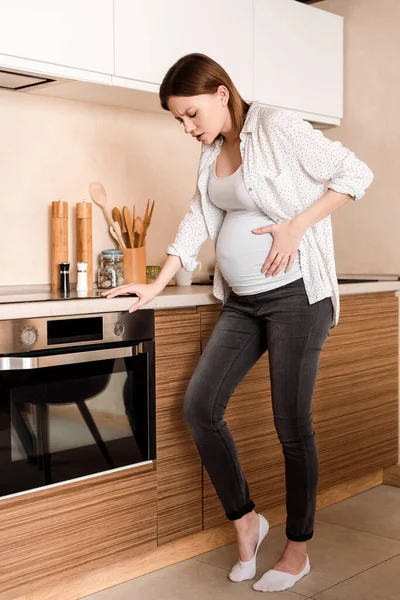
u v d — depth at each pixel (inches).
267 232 85.1
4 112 103.0
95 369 86.2
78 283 104.4
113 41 97.1
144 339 91.7
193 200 95.8
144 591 89.4
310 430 88.0
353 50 134.9
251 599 86.7
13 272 105.0
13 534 78.8
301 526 89.3
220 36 109.1
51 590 84.8
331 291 87.5
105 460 87.8
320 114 126.5
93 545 86.1
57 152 109.2
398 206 130.6
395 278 127.3
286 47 119.1
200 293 97.2
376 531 108.5
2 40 86.7
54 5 90.9
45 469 82.0
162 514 93.4
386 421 128.0
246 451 103.1
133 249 110.7
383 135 131.9
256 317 89.4
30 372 80.1
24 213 105.9
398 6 128.8
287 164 84.2
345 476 119.7
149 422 92.0
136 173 119.4
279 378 86.7
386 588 89.4
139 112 119.3
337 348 116.3
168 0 102.6
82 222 109.7
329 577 92.4
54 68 92.3
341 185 82.6
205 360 90.4
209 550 101.7
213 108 83.0
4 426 78.1
